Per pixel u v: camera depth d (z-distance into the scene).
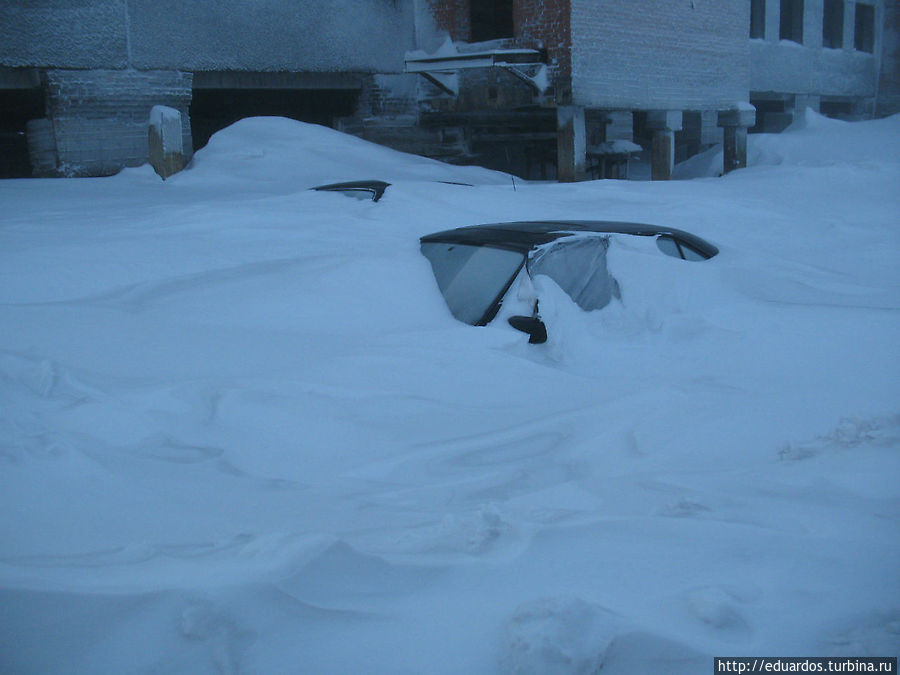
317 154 16.02
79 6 14.63
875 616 2.29
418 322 5.98
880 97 32.31
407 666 2.10
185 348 5.14
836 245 10.18
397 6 18.97
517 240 6.39
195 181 14.30
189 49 16.00
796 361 5.31
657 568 2.54
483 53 16.59
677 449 3.84
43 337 5.05
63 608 2.22
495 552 2.64
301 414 4.33
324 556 2.44
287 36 17.30
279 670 2.07
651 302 6.27
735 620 2.25
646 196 12.55
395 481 3.70
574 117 17.08
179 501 3.28
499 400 4.86
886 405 4.27
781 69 27.03
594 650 2.07
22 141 17.48
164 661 2.07
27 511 3.07
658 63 18.91
